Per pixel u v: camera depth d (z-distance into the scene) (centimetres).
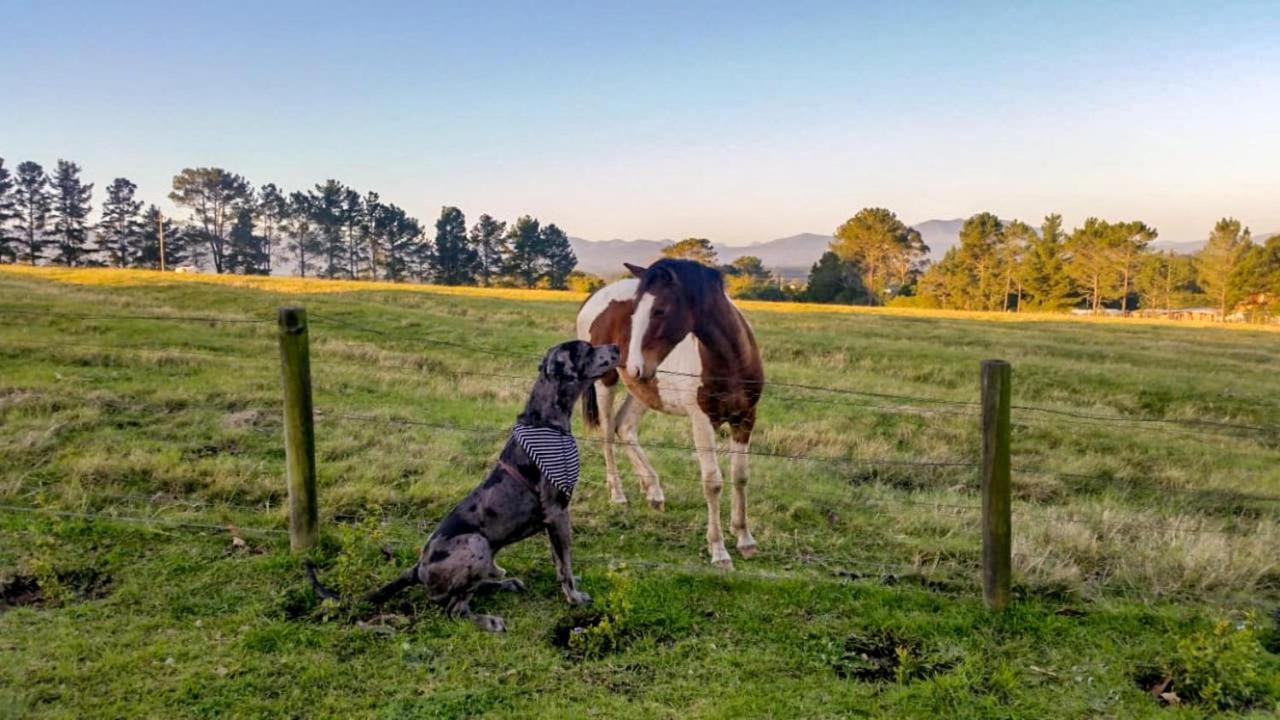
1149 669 408
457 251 10081
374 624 438
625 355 623
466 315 2541
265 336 1673
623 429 670
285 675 382
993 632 444
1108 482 820
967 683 385
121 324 1689
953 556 579
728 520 648
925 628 443
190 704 356
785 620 453
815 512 674
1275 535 636
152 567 491
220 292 2772
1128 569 536
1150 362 2016
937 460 880
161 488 650
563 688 379
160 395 991
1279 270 6969
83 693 360
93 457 697
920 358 1845
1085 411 1273
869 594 486
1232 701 374
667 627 442
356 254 10638
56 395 938
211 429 851
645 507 673
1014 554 528
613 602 434
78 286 2758
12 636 405
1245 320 6956
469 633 429
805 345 1980
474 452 828
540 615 459
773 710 363
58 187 8931
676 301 535
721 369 550
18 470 667
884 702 371
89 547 514
